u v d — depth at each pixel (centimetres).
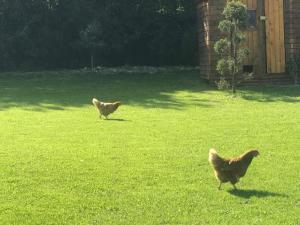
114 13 3206
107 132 1430
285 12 2498
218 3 2445
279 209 819
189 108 1859
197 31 3117
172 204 845
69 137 1369
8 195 895
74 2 3111
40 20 3141
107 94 2236
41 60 3269
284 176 993
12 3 3048
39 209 830
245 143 1281
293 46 2495
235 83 2316
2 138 1362
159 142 1298
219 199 866
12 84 2586
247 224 761
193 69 3094
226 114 1719
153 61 3362
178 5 3278
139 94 2233
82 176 1003
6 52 3141
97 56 3319
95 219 791
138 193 898
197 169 1049
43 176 1005
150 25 3281
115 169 1051
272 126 1495
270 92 2212
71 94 2244
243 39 2234
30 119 1647
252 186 934
